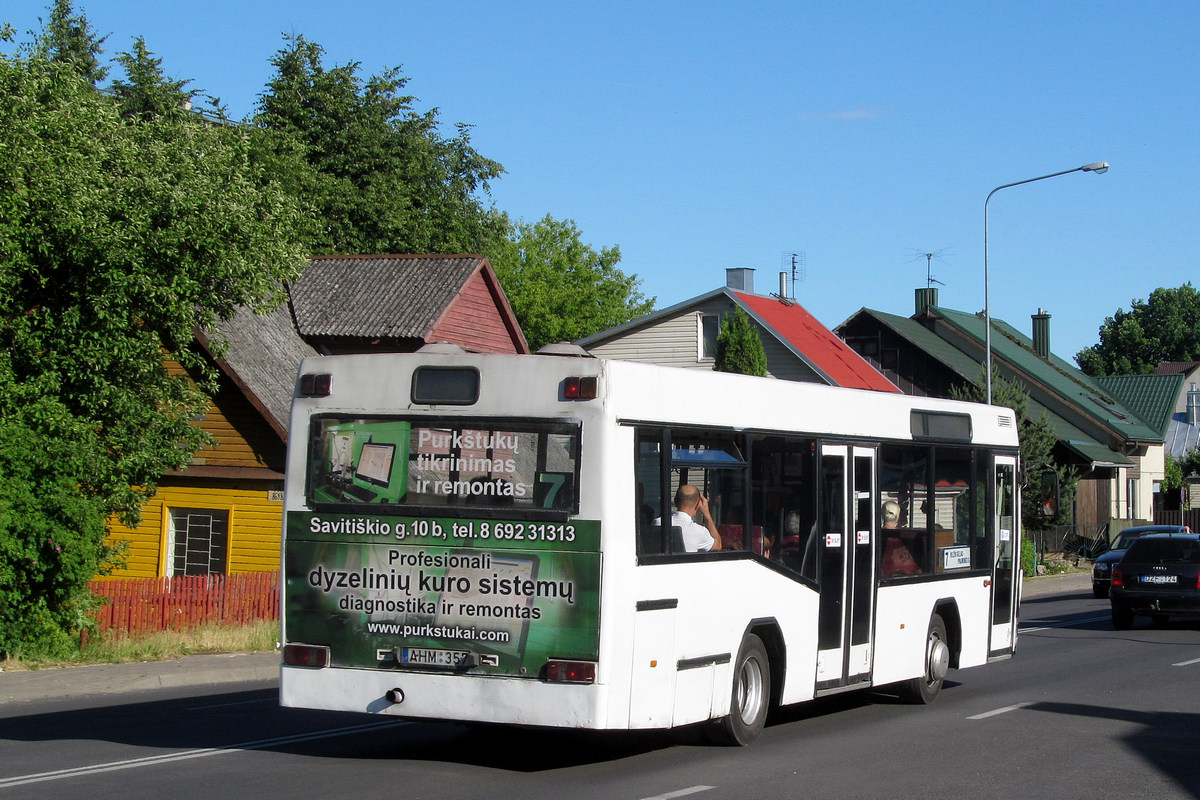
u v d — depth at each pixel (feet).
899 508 42.04
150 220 58.90
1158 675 52.49
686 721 31.50
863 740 36.09
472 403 30.25
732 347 115.55
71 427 54.60
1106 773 31.42
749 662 34.50
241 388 80.94
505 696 29.27
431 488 30.45
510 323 112.37
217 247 60.39
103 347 57.62
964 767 31.99
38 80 58.34
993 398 131.54
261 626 64.34
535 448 29.63
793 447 36.50
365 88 162.20
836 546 38.27
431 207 162.30
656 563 30.27
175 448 62.44
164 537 83.61
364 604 30.78
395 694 30.17
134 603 61.31
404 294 102.27
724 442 33.30
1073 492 137.59
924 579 43.24
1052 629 76.48
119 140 60.64
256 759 32.63
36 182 55.57
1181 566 74.02
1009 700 45.03
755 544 34.53
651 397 30.50
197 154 63.82
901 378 171.63
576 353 31.04
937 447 44.57
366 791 28.22
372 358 31.45
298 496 31.65
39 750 33.96
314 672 31.04
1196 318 340.18
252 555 82.74
